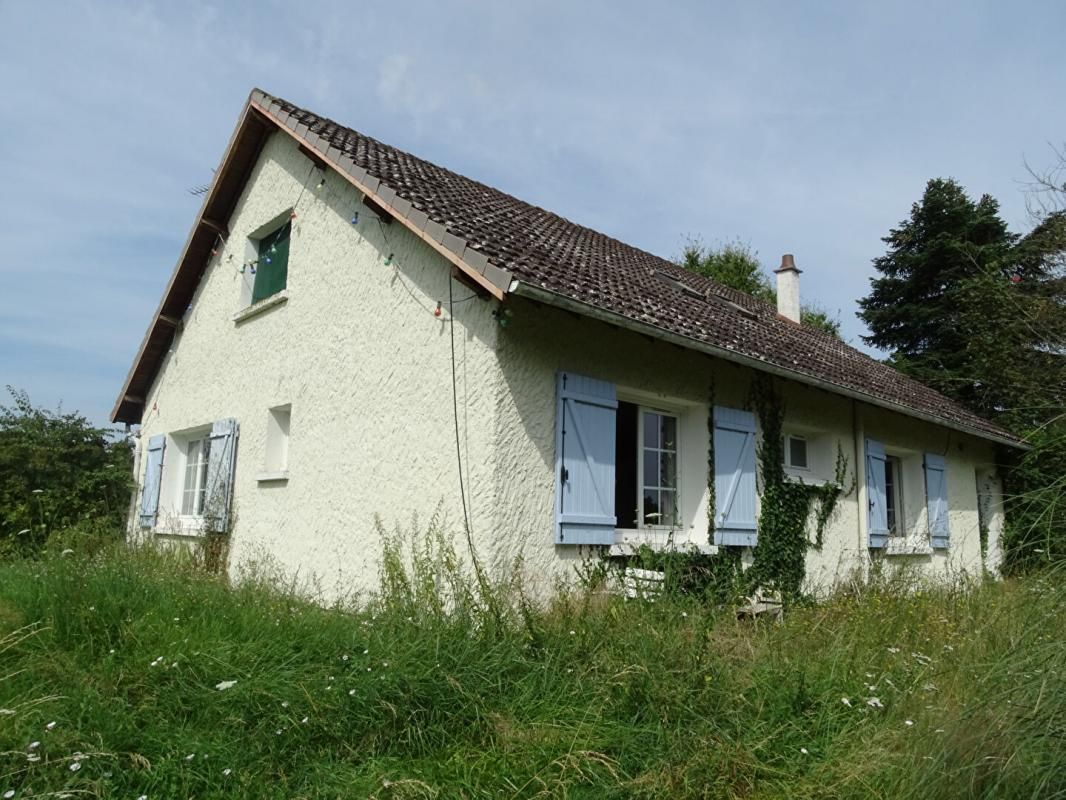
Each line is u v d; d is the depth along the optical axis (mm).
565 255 7328
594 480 6242
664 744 3537
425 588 5426
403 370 6668
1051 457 3898
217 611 4555
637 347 6887
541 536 5848
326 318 7852
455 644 4305
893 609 6219
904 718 3799
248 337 9344
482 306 5934
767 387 8281
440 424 6172
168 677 3648
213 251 10648
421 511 6223
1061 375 9469
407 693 3732
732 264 28359
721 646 4598
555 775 3246
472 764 3371
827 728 3822
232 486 9016
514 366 5852
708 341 6430
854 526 9328
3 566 6262
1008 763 2834
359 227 7547
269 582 6680
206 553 8773
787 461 9047
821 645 5105
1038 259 12008
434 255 6508
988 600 5383
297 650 4160
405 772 3270
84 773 2910
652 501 7219
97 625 4145
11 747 2961
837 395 9422
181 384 11016
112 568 5273
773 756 3586
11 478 10828
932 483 11047
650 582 5574
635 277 8547
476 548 5609
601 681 4031
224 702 3488
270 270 9547
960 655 4375
